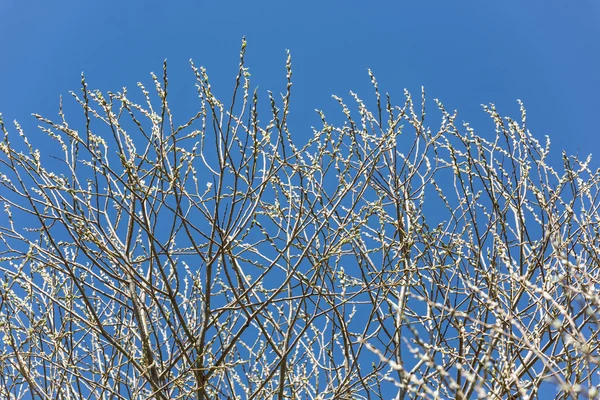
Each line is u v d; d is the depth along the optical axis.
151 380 4.21
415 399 3.82
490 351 3.40
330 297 4.60
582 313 3.66
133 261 4.69
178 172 4.23
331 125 4.58
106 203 5.08
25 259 4.41
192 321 4.91
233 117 4.63
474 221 4.45
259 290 4.66
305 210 4.55
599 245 4.32
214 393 4.50
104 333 4.23
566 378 3.25
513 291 4.26
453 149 4.74
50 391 4.63
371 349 2.79
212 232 4.19
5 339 4.34
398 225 4.62
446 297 4.20
